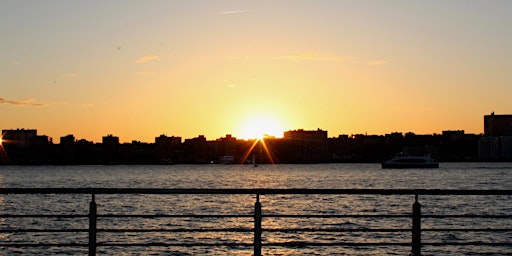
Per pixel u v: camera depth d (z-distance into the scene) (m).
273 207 65.31
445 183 140.00
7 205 68.88
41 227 43.62
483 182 144.12
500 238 35.16
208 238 34.88
